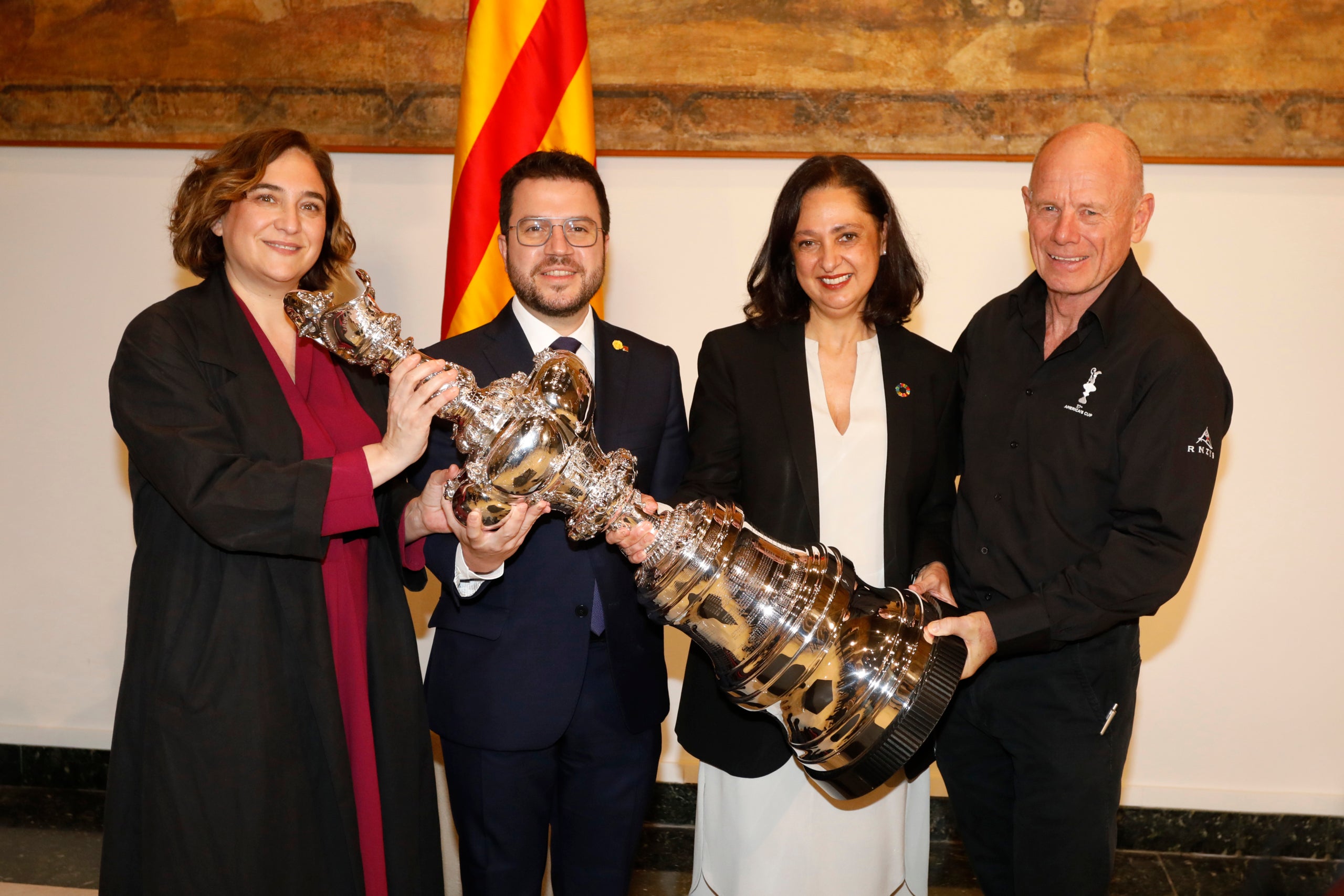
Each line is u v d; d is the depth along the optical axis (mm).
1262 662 2711
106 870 1592
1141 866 2701
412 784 1734
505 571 1755
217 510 1465
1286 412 2611
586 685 1796
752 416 1851
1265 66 2451
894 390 1857
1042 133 2521
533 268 1708
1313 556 2660
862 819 1868
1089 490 1766
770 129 2574
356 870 1616
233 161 1615
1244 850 2744
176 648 1535
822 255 1769
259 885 1533
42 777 2994
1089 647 1787
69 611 2949
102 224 2779
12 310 2828
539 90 2326
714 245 2676
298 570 1591
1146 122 2496
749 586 1476
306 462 1495
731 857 1891
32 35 2664
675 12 2543
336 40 2623
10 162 2766
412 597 2881
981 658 1646
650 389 1846
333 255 1802
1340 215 2527
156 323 1565
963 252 2619
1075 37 2479
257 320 1682
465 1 2588
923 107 2535
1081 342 1778
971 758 1976
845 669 1477
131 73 2670
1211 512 2680
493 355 1760
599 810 1846
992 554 1831
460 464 1764
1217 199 2547
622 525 1473
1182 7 2445
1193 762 2766
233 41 2643
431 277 2734
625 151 2602
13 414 2871
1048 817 1812
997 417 1865
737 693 1534
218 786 1514
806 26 2529
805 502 1801
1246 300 2580
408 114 2637
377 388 1818
